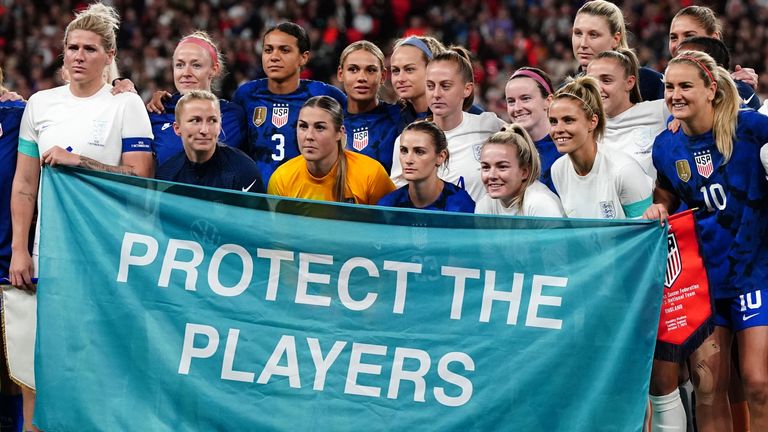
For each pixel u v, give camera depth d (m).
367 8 32.88
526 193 8.98
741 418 9.73
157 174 9.20
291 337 8.14
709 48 10.52
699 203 9.10
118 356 8.15
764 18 30.55
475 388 8.09
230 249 8.19
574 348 8.06
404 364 8.12
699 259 8.53
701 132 8.97
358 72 10.78
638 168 8.96
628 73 10.28
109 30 9.21
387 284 8.16
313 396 8.11
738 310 9.01
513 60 30.61
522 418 8.08
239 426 8.09
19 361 9.20
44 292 8.20
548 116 9.35
